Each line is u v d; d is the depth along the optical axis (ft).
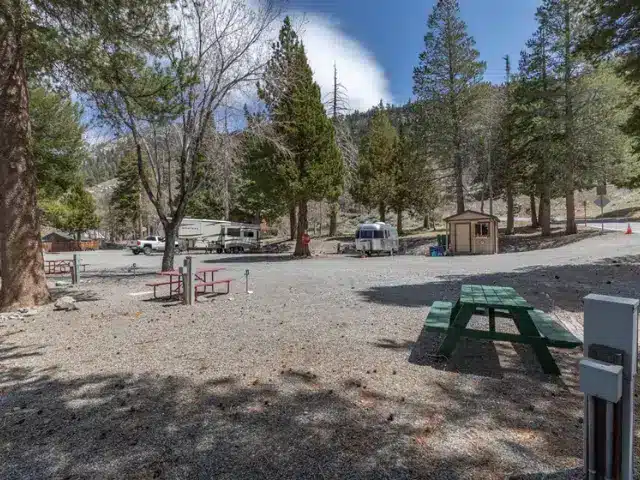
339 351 14.64
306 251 79.97
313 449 8.13
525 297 24.34
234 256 88.33
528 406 10.00
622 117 65.41
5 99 24.31
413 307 22.93
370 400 10.44
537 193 84.53
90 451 8.21
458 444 8.25
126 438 8.70
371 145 116.47
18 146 24.97
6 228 24.82
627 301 5.62
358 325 18.62
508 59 105.19
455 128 89.35
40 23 23.39
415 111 94.32
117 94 31.63
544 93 73.05
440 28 88.99
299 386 11.45
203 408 10.12
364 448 8.13
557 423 9.11
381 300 25.40
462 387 11.27
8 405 10.55
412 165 105.19
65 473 7.48
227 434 8.79
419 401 10.36
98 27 23.07
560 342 11.75
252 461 7.75
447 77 89.25
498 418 9.37
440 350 13.61
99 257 96.68
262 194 74.64
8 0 20.24
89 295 31.04
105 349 15.64
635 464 7.55
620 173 71.26
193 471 7.45
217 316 21.43
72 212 143.54
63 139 55.93
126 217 160.76
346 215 166.09
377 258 72.64
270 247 113.39
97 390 11.46
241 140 47.80
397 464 7.55
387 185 112.68
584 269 37.01
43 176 57.67
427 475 7.20
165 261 45.14
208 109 42.27
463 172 101.19
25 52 25.63
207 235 108.88
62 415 9.88
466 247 79.20
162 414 9.82
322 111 70.44
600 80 68.08
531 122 76.74
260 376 12.29
